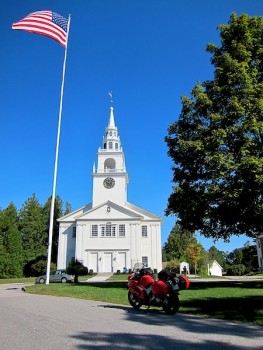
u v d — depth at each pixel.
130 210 53.12
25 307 12.59
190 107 21.78
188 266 53.59
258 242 66.44
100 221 53.09
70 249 54.09
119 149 60.03
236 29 21.47
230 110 19.27
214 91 20.72
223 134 18.78
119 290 18.47
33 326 8.38
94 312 11.01
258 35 21.44
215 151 19.03
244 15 21.30
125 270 50.09
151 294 11.15
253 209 18.50
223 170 18.42
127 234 52.44
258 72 20.84
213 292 16.14
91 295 16.44
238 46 20.73
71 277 37.09
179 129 22.09
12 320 9.37
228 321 9.11
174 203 21.19
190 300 13.17
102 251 51.91
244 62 20.22
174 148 21.89
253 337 7.11
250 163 17.39
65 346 6.29
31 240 67.12
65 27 24.77
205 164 19.70
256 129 18.14
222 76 20.81
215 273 69.75
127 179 62.53
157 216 54.34
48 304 13.65
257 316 9.38
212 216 20.31
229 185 18.48
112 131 62.34
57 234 71.50
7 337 7.08
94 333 7.48
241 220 19.92
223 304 11.73
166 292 10.56
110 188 57.09
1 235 57.59
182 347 6.26
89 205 57.25
